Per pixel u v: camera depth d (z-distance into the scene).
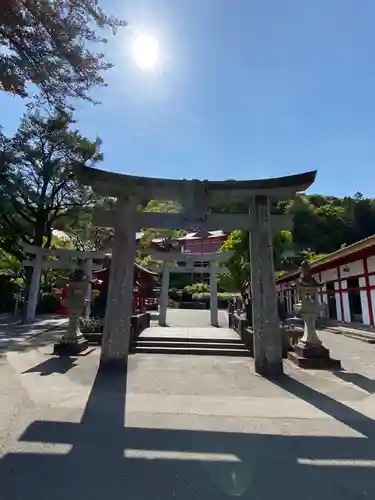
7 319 20.91
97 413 4.82
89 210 21.66
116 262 7.60
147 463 3.36
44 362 8.32
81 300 9.91
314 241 45.56
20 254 22.94
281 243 14.45
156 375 7.20
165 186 7.60
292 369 7.92
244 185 7.62
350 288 17.98
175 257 18.25
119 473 3.15
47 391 5.87
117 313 7.39
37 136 20.41
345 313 18.94
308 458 3.51
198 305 33.03
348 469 3.29
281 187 7.55
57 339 12.52
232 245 15.67
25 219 21.86
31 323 18.41
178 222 7.84
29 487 2.89
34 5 4.73
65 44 5.21
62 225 24.59
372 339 12.94
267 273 7.74
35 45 5.16
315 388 6.34
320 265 18.64
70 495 2.78
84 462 3.36
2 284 27.62
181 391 6.05
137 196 7.89
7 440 3.85
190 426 4.38
